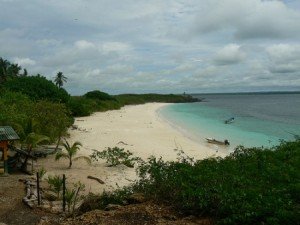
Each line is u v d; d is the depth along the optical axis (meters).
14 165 21.75
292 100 180.00
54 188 17.27
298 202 9.12
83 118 59.00
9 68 78.75
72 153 23.58
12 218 13.59
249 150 14.20
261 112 85.44
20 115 28.11
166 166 12.08
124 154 25.30
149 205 10.27
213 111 90.50
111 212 9.98
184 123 56.47
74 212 12.38
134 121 56.56
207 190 9.62
